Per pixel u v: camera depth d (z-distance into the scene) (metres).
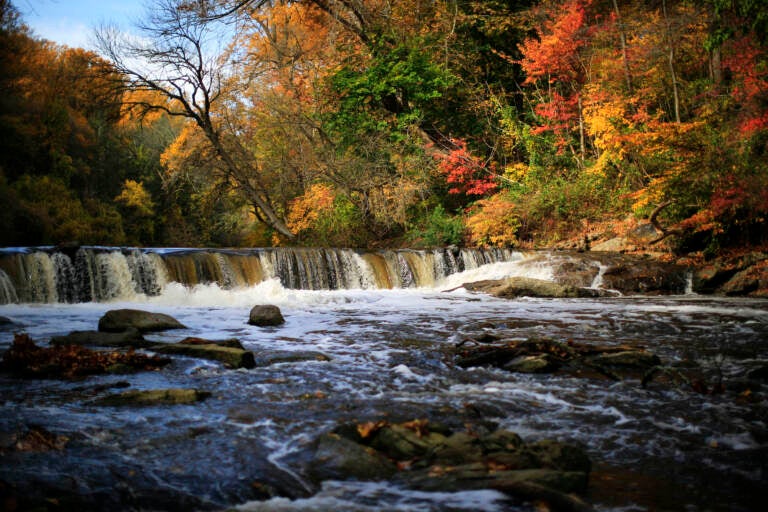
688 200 21.69
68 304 15.26
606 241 23.20
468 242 26.91
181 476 3.93
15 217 35.19
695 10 24.12
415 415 5.37
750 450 4.71
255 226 39.94
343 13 31.98
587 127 27.09
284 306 15.40
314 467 4.08
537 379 7.04
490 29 31.67
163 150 54.25
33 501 3.41
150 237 53.62
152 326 10.20
